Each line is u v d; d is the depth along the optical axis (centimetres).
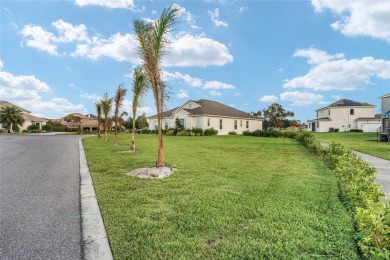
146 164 871
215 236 326
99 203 458
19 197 510
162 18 757
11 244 316
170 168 763
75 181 646
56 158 1066
